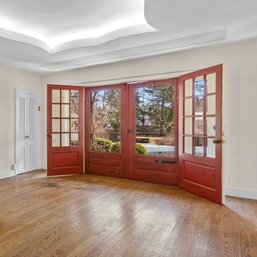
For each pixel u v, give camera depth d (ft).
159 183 13.94
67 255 6.37
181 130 12.75
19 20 9.90
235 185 11.50
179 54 12.71
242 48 11.23
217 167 10.48
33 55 13.09
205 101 11.27
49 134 15.65
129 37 10.52
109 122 15.89
